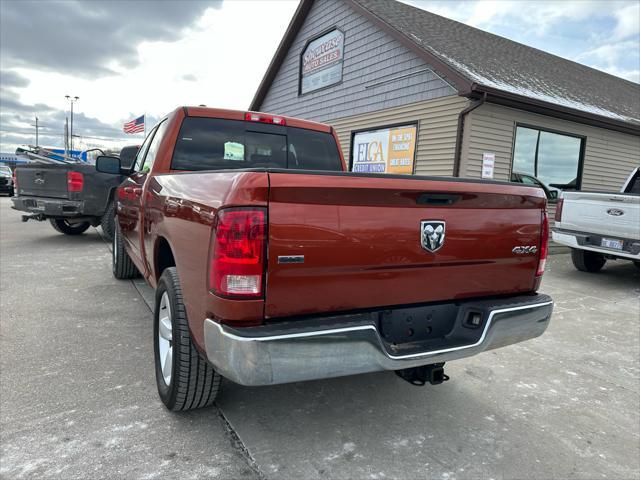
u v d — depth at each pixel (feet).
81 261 22.40
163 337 9.12
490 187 8.07
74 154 142.82
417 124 31.37
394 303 7.38
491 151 28.71
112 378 10.05
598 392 10.77
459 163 28.14
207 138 11.62
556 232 23.90
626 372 12.00
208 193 6.86
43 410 8.66
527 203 8.64
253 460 7.49
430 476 7.33
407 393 10.18
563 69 45.93
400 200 7.13
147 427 8.26
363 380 10.72
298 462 7.50
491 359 12.53
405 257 7.29
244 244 6.08
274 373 6.23
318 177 6.47
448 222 7.70
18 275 19.17
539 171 32.19
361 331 6.66
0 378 9.89
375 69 35.29
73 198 24.32
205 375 8.09
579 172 34.68
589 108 32.35
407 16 38.99
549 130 31.68
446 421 9.08
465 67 28.99
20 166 26.84
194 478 6.97
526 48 48.85
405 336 7.67
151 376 10.21
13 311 14.39
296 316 6.59
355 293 6.97
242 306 6.19
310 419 8.86
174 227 8.20
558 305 18.49
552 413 9.65
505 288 8.67
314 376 6.50
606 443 8.60
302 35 45.03
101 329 13.01
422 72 30.83
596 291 21.16
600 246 21.93
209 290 6.50
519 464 7.80
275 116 12.49
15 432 7.92
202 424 8.45
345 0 37.68
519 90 28.09
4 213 45.09
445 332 8.12
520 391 10.62
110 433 8.02
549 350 13.39
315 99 43.27
